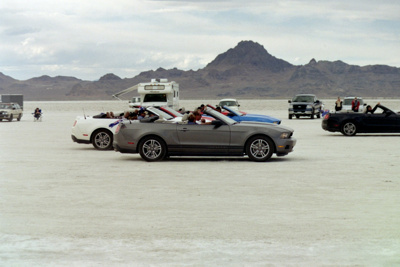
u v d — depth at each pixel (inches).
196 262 214.8
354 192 375.6
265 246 237.8
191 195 366.0
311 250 231.1
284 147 562.9
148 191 383.6
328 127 967.0
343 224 278.5
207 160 588.1
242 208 321.1
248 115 839.7
